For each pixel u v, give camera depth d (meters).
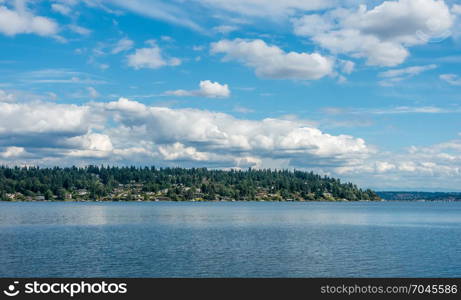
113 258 75.62
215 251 83.88
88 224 150.62
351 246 91.88
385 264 71.94
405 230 133.25
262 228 136.75
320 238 107.19
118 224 151.25
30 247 88.38
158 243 95.31
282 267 69.19
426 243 97.94
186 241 99.19
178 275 63.84
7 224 149.12
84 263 71.19
